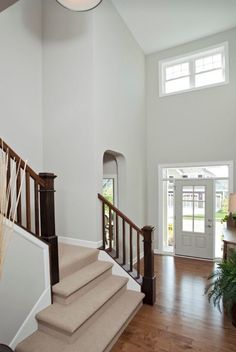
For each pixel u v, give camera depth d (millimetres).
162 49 5301
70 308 2264
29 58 3658
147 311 2820
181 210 5184
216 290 2543
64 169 3611
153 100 5438
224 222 4586
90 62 3373
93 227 3336
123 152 4242
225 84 4695
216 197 4922
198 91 4957
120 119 4148
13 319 1989
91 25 3369
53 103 3740
